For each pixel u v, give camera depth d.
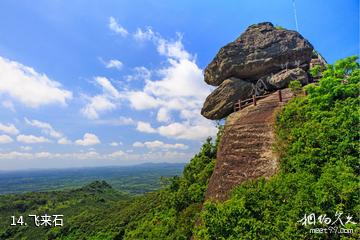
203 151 23.81
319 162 10.04
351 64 13.34
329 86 13.05
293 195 8.77
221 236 9.37
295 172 10.44
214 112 21.66
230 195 12.98
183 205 21.33
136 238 27.27
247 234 8.70
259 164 13.12
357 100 11.52
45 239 51.94
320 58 21.00
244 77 21.53
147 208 42.22
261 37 21.34
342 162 9.40
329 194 7.62
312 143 10.90
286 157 11.58
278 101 16.41
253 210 9.33
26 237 55.16
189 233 16.73
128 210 48.50
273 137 13.57
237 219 9.43
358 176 8.52
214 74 22.47
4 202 75.31
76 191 97.25
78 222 54.31
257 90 20.52
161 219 27.05
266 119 15.10
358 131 10.12
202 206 17.50
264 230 8.50
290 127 12.89
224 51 21.30
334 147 10.14
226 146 16.20
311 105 13.03
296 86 16.12
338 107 11.80
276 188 9.62
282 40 20.95
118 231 39.59
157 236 21.58
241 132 15.77
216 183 15.28
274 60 20.34
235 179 13.93
